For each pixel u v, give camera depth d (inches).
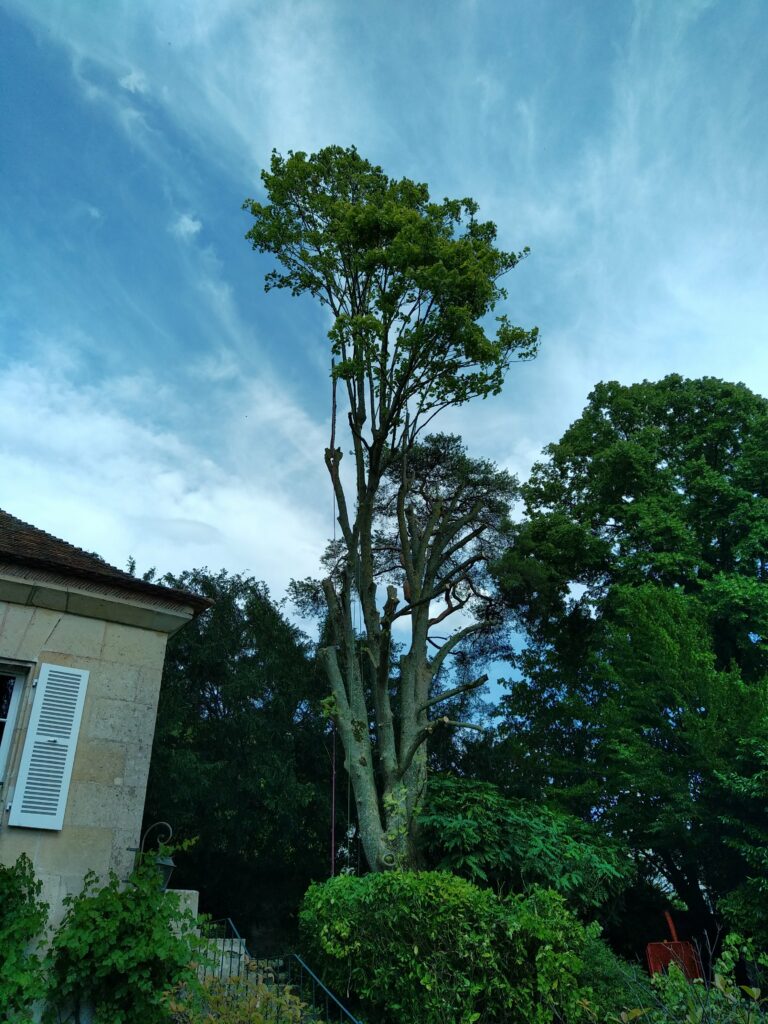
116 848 311.0
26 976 255.9
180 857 653.9
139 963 276.2
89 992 268.7
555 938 324.2
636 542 821.9
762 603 671.1
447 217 680.4
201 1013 258.7
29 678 322.3
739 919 481.1
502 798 502.3
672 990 241.1
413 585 653.9
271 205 669.9
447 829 457.7
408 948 336.5
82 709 325.1
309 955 411.8
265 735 694.5
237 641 762.8
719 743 534.0
